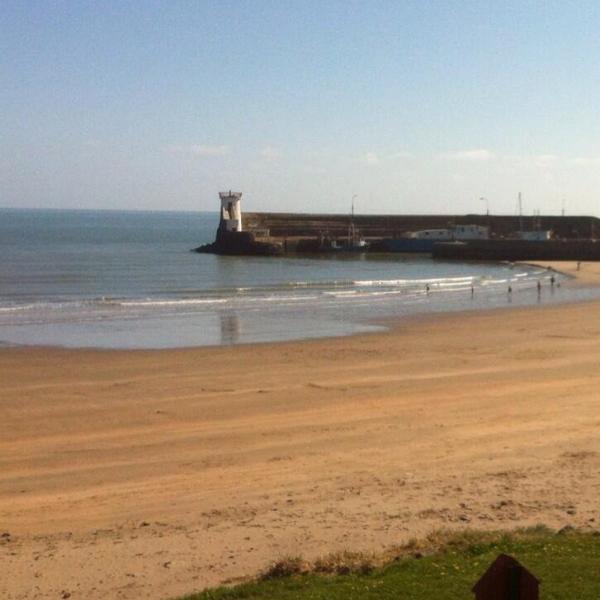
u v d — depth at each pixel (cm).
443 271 9319
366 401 2448
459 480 1566
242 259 11031
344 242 12662
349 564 1052
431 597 911
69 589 1057
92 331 4194
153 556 1171
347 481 1597
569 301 5962
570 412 2242
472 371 2984
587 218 13938
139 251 12194
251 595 962
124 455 1875
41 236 16238
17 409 2373
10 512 1460
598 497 1424
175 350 3553
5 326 4344
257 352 3491
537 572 972
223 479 1655
